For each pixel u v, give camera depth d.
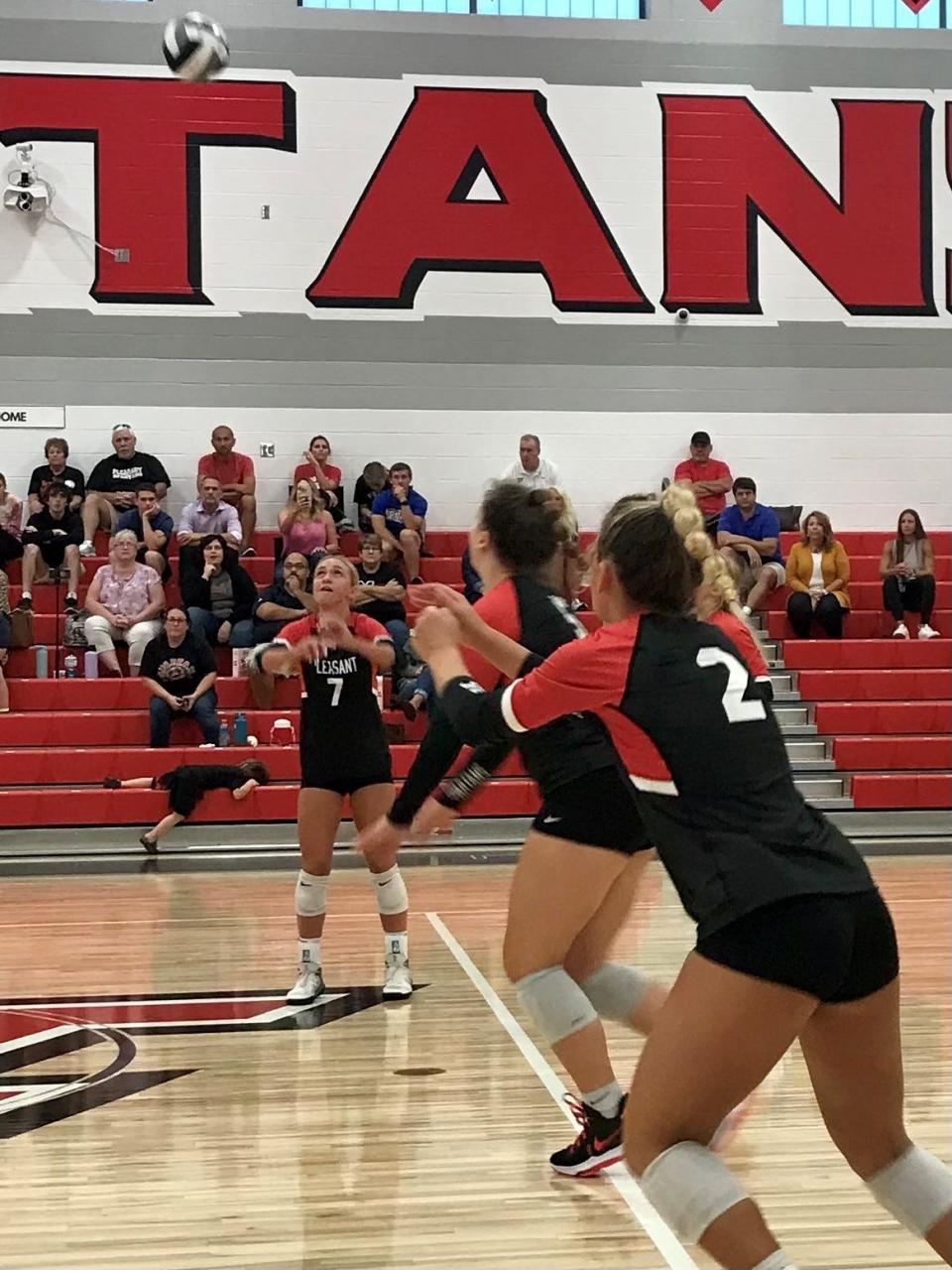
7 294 14.23
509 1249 3.11
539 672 2.49
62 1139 4.03
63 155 14.31
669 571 2.54
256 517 14.46
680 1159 2.23
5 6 14.23
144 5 14.44
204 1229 3.27
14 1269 3.03
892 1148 2.40
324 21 14.70
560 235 14.98
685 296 15.11
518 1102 4.39
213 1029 5.46
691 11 15.20
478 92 14.88
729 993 2.20
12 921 8.16
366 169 14.73
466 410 14.84
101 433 14.38
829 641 13.48
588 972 3.71
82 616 12.91
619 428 15.03
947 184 15.45
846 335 15.28
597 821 3.45
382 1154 3.86
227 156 14.55
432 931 7.73
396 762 11.91
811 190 15.27
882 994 2.31
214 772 11.22
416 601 3.15
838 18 15.32
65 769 11.58
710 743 2.33
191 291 14.49
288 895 9.12
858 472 15.27
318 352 14.66
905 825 12.25
